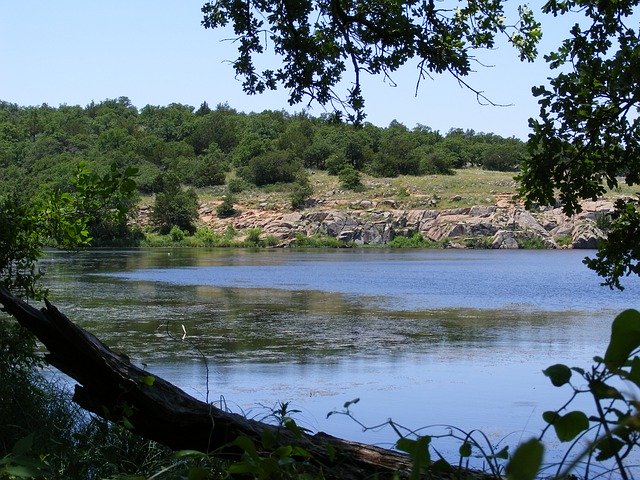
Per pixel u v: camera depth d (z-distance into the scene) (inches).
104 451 202.7
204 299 1254.3
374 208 5036.9
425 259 3265.3
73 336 184.5
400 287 1643.7
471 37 349.4
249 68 368.2
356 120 363.6
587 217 4699.8
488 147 6043.3
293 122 6737.2
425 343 762.8
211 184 5639.8
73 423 238.8
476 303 1273.4
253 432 176.2
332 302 1247.5
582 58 301.4
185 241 4589.1
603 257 320.2
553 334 849.5
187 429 179.3
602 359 74.2
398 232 4886.8
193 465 171.5
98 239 4261.8
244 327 879.7
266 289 1518.2
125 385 182.1
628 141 293.3
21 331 275.6
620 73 281.0
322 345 736.3
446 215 4894.2
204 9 372.5
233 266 2438.5
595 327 923.4
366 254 3786.9
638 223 315.0
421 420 412.8
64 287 1430.9
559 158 299.7
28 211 314.5
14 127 6171.3
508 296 1443.2
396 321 974.4
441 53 343.0
